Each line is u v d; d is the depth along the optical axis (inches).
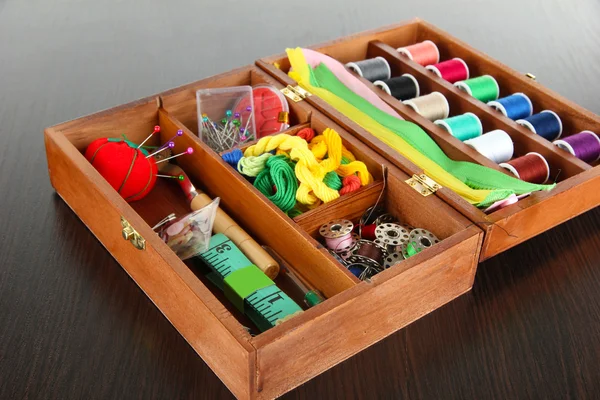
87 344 30.8
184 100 36.4
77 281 32.4
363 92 37.6
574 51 43.1
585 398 30.0
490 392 30.0
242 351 28.0
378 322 30.5
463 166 34.6
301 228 31.6
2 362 30.3
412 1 45.9
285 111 36.2
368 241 32.7
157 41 42.6
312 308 28.9
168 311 31.1
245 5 45.0
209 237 32.4
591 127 36.7
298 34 43.3
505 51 42.8
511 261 33.2
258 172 33.8
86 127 34.9
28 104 38.9
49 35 42.6
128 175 34.1
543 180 35.2
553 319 31.8
